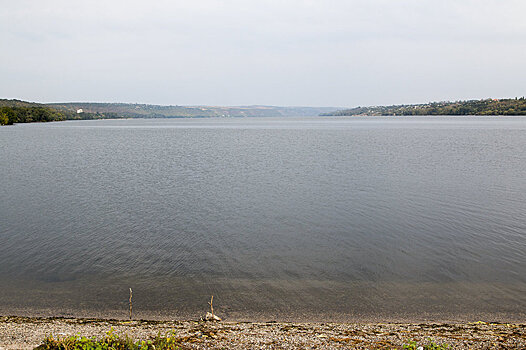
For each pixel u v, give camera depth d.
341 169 44.62
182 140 96.38
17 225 22.42
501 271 16.02
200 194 30.94
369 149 68.94
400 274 15.84
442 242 19.61
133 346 9.56
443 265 16.70
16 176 39.81
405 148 70.12
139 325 11.55
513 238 20.05
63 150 68.81
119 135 117.31
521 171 42.16
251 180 37.47
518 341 10.40
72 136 110.25
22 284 14.83
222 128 173.38
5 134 117.31
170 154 62.19
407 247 18.97
